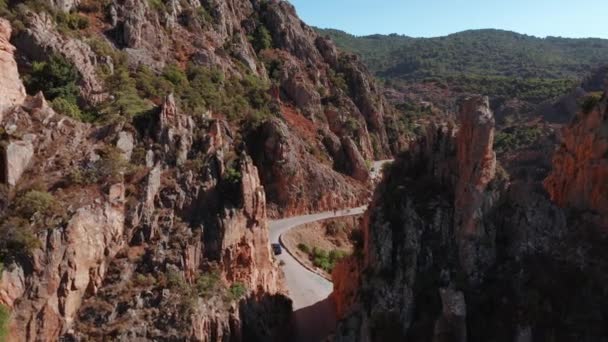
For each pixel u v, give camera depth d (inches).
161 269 1541.6
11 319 1314.0
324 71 4613.7
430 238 1358.3
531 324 1145.4
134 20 3048.7
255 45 4397.1
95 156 1656.0
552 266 1216.8
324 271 2409.0
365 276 1417.3
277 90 3745.1
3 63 1692.9
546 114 5162.4
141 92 2508.6
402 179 1517.0
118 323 1413.6
